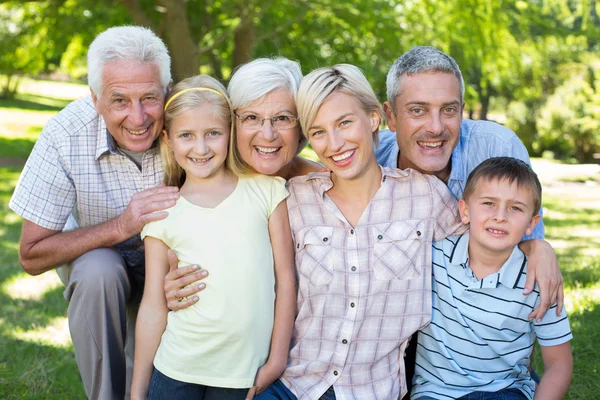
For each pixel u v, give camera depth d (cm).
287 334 238
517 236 229
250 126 241
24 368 354
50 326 426
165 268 245
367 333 237
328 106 231
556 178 1466
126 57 251
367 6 1154
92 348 264
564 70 2105
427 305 238
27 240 279
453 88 262
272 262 242
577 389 319
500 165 233
